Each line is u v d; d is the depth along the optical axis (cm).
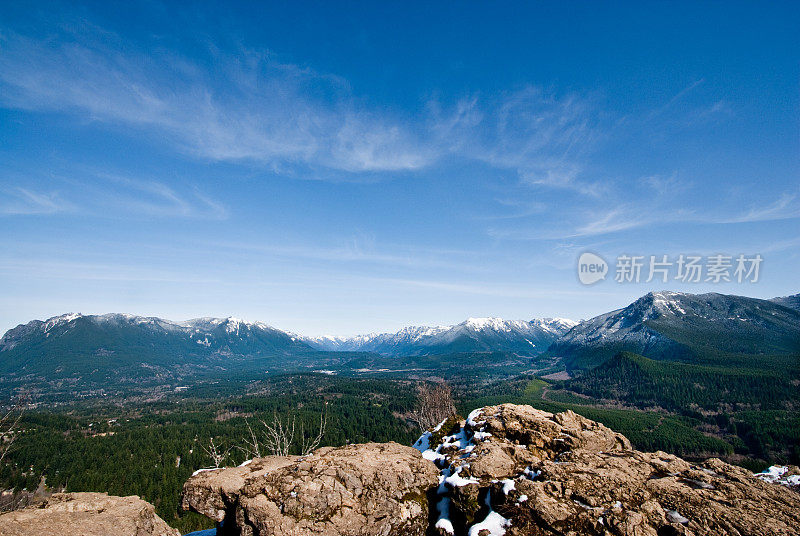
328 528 1005
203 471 1265
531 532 991
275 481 1123
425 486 1262
